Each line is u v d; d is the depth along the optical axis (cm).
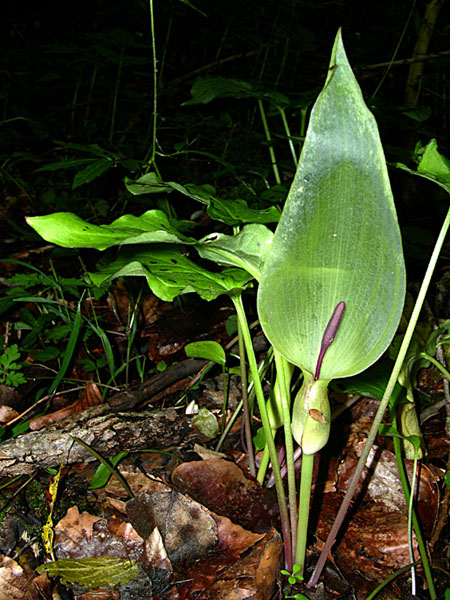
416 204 84
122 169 92
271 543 34
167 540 36
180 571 34
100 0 144
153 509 37
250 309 63
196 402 49
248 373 43
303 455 29
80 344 57
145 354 58
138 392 46
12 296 52
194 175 94
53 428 42
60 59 102
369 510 39
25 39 143
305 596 32
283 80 116
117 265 28
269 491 38
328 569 34
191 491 38
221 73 134
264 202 72
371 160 22
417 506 39
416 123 78
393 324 25
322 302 26
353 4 125
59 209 82
